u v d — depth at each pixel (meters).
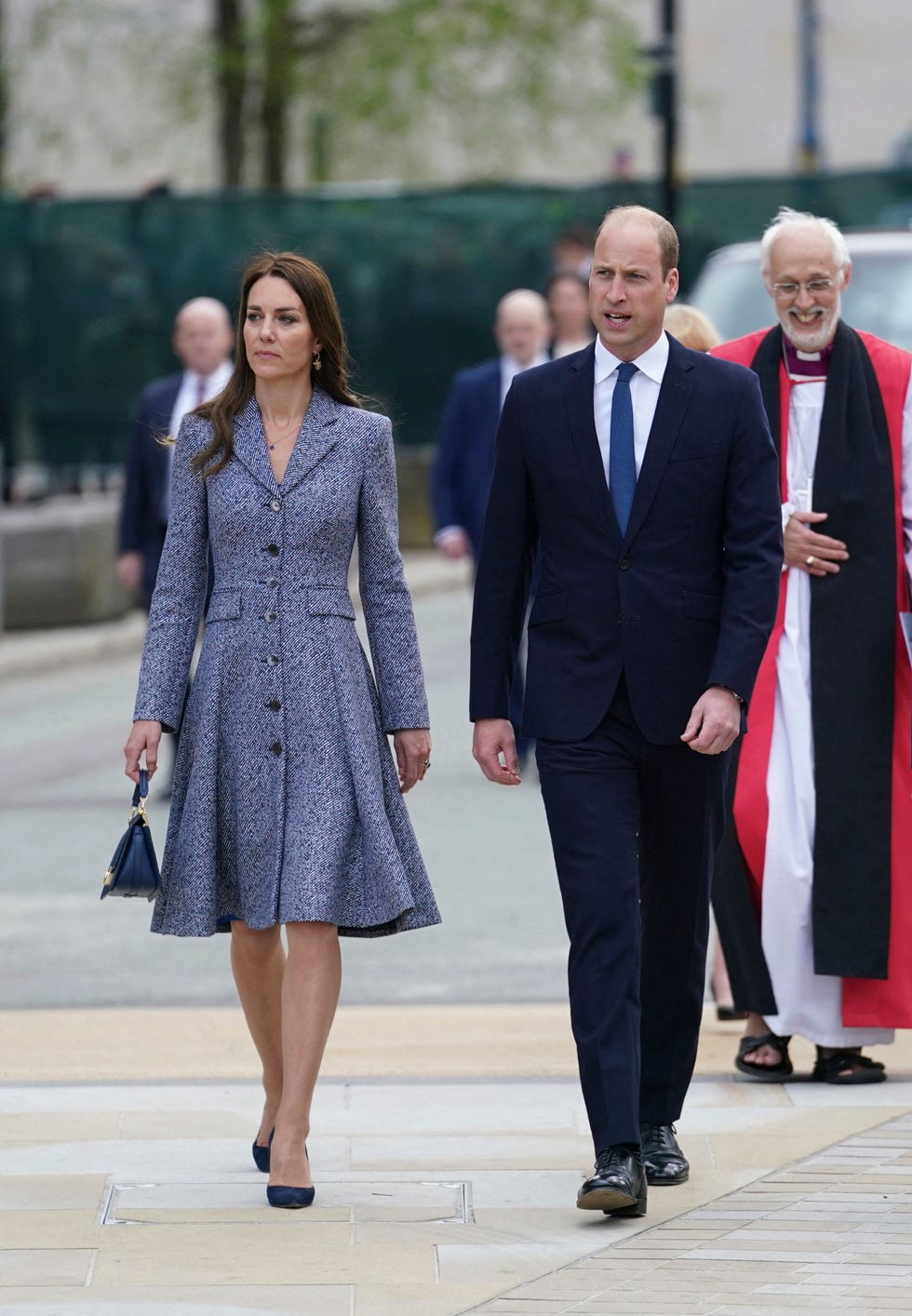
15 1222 18.92
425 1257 17.95
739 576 19.12
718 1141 21.17
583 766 19.16
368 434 19.83
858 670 23.22
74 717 53.00
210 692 19.48
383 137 103.81
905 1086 23.25
